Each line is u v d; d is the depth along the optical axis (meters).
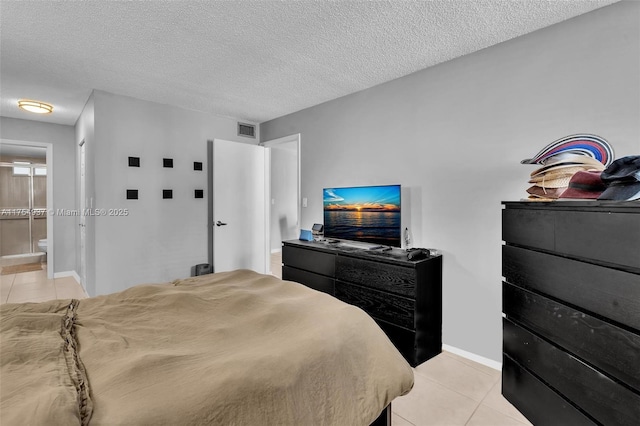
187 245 4.04
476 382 2.13
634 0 1.76
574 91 1.96
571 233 1.44
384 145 3.06
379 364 1.34
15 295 3.91
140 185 3.63
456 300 2.53
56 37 2.27
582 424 1.37
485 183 2.37
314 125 3.84
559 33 2.02
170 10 1.94
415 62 2.62
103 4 1.88
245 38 2.28
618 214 1.23
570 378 1.43
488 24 2.06
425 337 2.42
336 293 2.91
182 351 1.19
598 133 1.88
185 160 4.01
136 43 2.36
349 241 3.44
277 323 1.41
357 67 2.73
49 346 1.16
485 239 2.37
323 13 1.97
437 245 2.65
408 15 1.98
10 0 1.84
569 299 1.44
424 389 2.05
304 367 1.09
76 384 0.94
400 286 2.39
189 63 2.70
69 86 3.23
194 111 4.08
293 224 7.56
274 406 0.95
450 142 2.56
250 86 3.21
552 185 1.74
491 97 2.33
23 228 6.28
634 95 1.76
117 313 1.56
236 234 4.32
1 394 0.86
